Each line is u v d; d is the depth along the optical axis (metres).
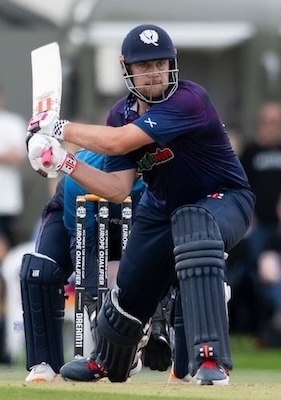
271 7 48.97
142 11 48.56
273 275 42.94
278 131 43.97
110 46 48.41
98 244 23.06
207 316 19.70
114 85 48.56
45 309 23.36
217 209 20.52
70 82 47.84
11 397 17.80
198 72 49.41
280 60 48.97
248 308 43.41
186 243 19.81
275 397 17.97
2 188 44.16
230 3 48.94
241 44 49.06
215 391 18.94
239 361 38.53
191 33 48.56
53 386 19.78
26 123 48.00
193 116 20.45
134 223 21.31
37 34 48.06
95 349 21.56
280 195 43.41
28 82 48.03
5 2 47.50
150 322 22.78
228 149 21.19
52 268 23.33
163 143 20.41
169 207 21.00
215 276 19.78
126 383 21.42
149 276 21.03
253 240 43.09
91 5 48.38
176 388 19.53
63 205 23.88
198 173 20.94
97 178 20.92
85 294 23.25
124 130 20.38
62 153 20.66
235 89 49.53
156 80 20.44
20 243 46.62
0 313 37.09
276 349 43.44
